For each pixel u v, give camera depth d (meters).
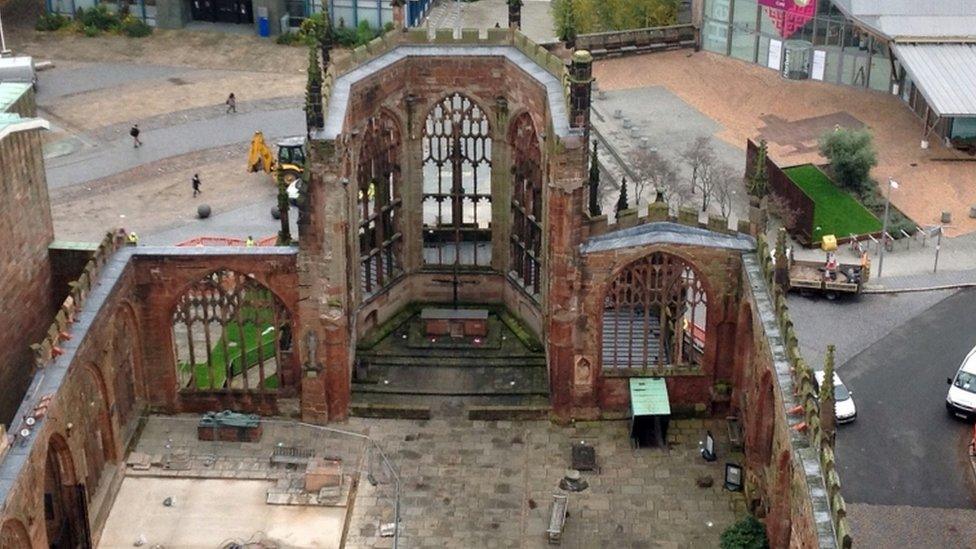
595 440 86.06
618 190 123.44
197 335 98.69
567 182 80.12
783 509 71.31
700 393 87.38
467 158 94.75
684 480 82.56
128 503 79.75
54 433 69.31
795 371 69.38
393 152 92.81
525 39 89.75
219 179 130.75
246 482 81.69
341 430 86.12
